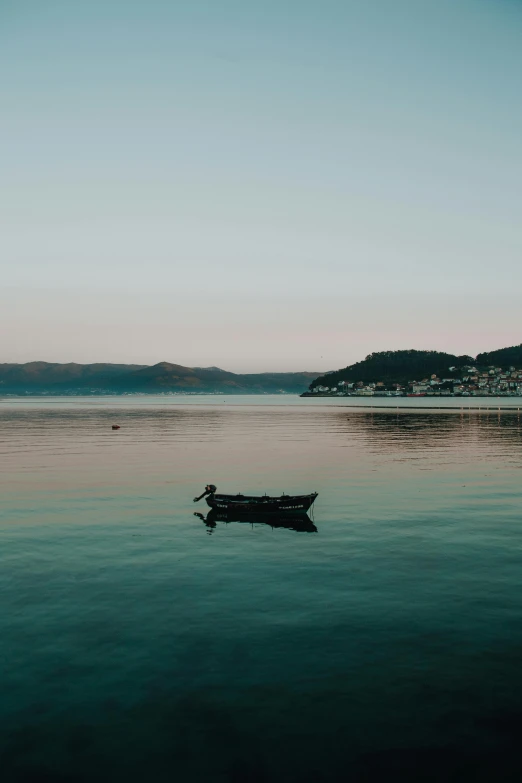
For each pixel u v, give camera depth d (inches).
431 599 767.1
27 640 651.5
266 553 1000.9
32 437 3634.4
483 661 597.3
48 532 1151.6
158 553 1005.2
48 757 460.8
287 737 482.6
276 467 2123.5
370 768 448.5
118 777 440.1
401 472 1967.3
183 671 581.6
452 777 439.2
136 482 1774.1
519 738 479.8
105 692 545.6
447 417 6205.7
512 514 1284.4
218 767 450.3
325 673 576.1
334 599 770.2
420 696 536.1
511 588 807.7
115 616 717.9
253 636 658.2
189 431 4220.0
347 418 6161.4
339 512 1321.4
